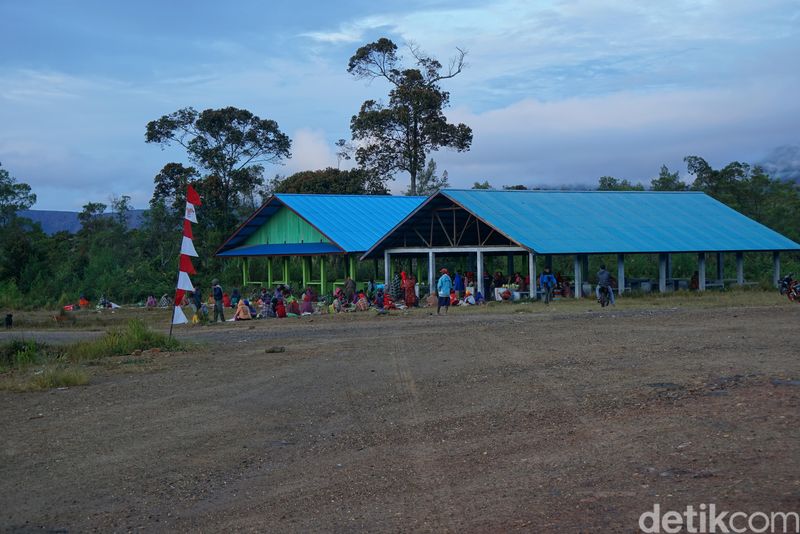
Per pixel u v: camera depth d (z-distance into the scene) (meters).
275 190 68.62
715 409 9.86
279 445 9.72
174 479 8.47
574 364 14.42
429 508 7.00
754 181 61.25
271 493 7.84
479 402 11.46
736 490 6.76
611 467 7.79
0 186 64.69
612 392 11.52
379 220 48.34
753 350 15.09
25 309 48.06
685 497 6.70
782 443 8.12
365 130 66.75
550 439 9.08
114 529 7.03
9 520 7.36
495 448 8.89
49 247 61.03
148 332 20.78
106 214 68.12
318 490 7.83
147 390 13.83
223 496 7.84
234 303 41.25
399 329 23.28
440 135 66.88
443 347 18.02
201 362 17.27
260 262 56.59
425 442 9.40
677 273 50.94
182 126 63.06
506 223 36.28
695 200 44.47
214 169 63.53
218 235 59.34
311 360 16.78
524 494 7.18
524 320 24.34
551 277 32.97
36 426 11.16
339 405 11.84
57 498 7.95
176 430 10.66
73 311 44.47
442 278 29.14
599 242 35.84
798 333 17.91
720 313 24.45
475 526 6.44
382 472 8.27
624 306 29.25
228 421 11.11
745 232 40.31
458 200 38.28
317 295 44.41
